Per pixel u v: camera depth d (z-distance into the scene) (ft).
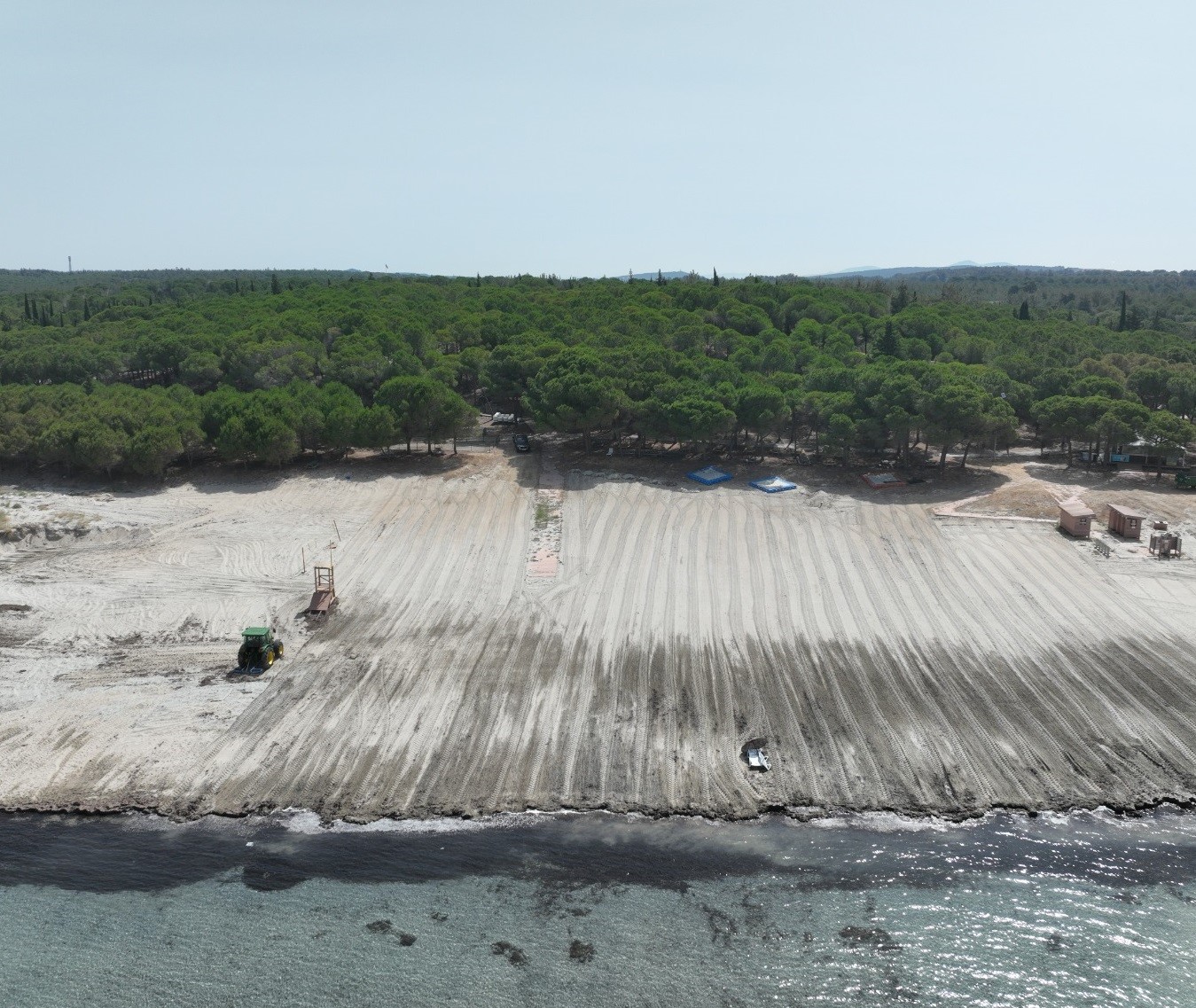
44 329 447.83
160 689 159.43
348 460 287.69
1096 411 262.06
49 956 106.52
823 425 277.03
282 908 113.39
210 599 195.21
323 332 398.83
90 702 155.22
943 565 204.33
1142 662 164.04
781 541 218.38
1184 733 144.46
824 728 146.72
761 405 271.90
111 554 220.84
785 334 405.18
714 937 109.19
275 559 216.13
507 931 109.91
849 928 110.83
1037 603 186.29
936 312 463.42
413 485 262.67
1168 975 104.58
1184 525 224.94
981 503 241.14
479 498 250.78
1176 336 447.42
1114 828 126.93
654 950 107.14
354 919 111.65
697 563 207.51
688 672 163.53
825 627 178.50
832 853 122.72
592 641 174.91
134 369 386.73
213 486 266.36
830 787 133.90
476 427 301.84
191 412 286.87
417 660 168.45
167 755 140.67
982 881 118.32
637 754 140.87
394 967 104.73
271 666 166.91
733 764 138.72
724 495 249.75
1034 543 215.10
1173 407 300.20
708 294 481.05
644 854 122.42
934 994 101.91
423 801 131.44
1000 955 107.34
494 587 198.90
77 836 125.59
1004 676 160.35
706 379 304.50
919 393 260.83
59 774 136.87
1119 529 219.61
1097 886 117.50
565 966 104.83
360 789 133.69
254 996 101.19
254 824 127.75
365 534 229.04
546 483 261.03
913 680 159.74
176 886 116.88
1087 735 144.36
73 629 182.50
